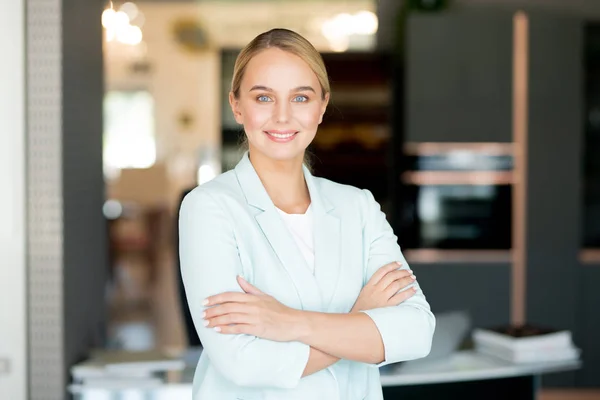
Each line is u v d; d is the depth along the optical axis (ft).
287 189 5.24
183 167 34.22
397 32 17.83
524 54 15.49
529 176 15.55
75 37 9.34
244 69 5.00
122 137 34.73
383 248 5.44
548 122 15.53
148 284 26.45
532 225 15.57
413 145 15.75
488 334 8.92
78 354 9.21
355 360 4.78
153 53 33.88
